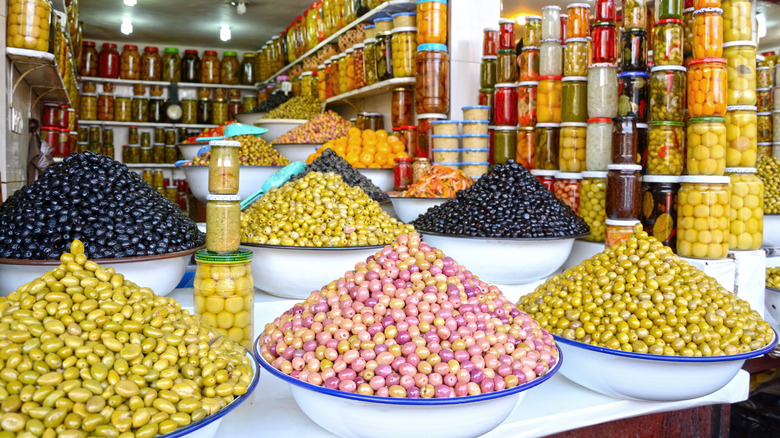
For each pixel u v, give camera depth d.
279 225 2.13
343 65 4.71
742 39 2.54
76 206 1.83
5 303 1.24
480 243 2.30
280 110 5.30
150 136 8.00
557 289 1.94
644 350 1.63
